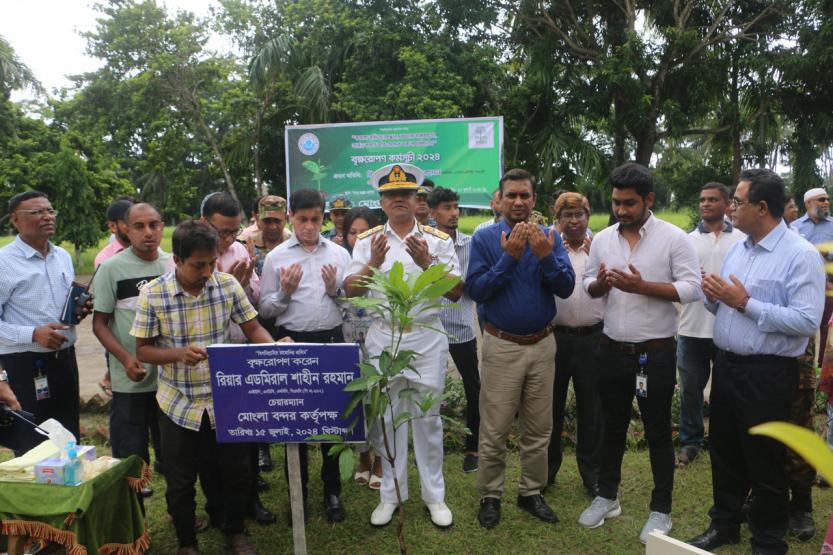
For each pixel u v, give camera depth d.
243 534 3.13
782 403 2.83
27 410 3.31
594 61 13.38
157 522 3.58
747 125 13.50
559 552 3.18
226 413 2.59
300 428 2.56
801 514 3.29
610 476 3.44
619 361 3.28
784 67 12.36
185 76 13.59
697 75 13.03
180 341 2.92
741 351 2.89
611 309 3.30
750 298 2.81
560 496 3.78
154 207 3.29
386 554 3.18
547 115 13.30
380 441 3.48
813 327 2.70
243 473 3.04
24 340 3.24
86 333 9.20
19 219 3.36
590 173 13.02
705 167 15.05
